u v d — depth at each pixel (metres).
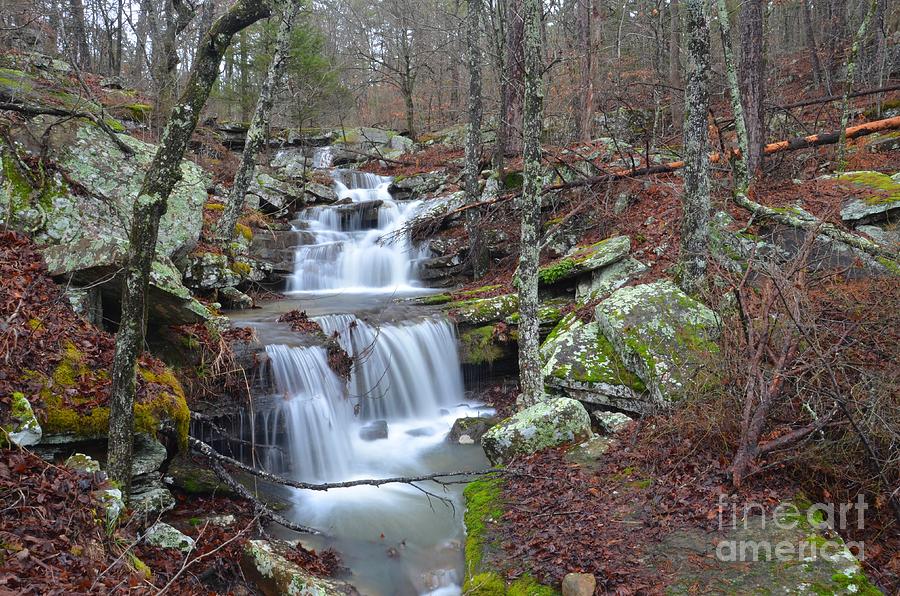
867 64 18.56
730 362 6.00
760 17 11.16
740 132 9.91
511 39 12.91
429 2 22.88
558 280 10.41
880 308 6.14
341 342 8.48
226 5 17.38
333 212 14.91
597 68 17.22
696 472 5.53
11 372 4.68
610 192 12.09
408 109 21.88
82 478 4.24
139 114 13.04
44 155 7.40
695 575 4.28
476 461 7.50
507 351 9.72
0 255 5.94
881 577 4.40
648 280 9.20
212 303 9.38
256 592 4.88
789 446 5.38
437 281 12.79
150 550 4.73
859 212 9.36
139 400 5.18
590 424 7.22
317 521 6.15
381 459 7.62
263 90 10.50
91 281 6.01
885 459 5.14
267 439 7.16
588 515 5.25
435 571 5.26
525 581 4.47
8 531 3.58
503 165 12.95
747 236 9.31
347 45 27.36
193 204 9.02
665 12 19.30
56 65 12.39
